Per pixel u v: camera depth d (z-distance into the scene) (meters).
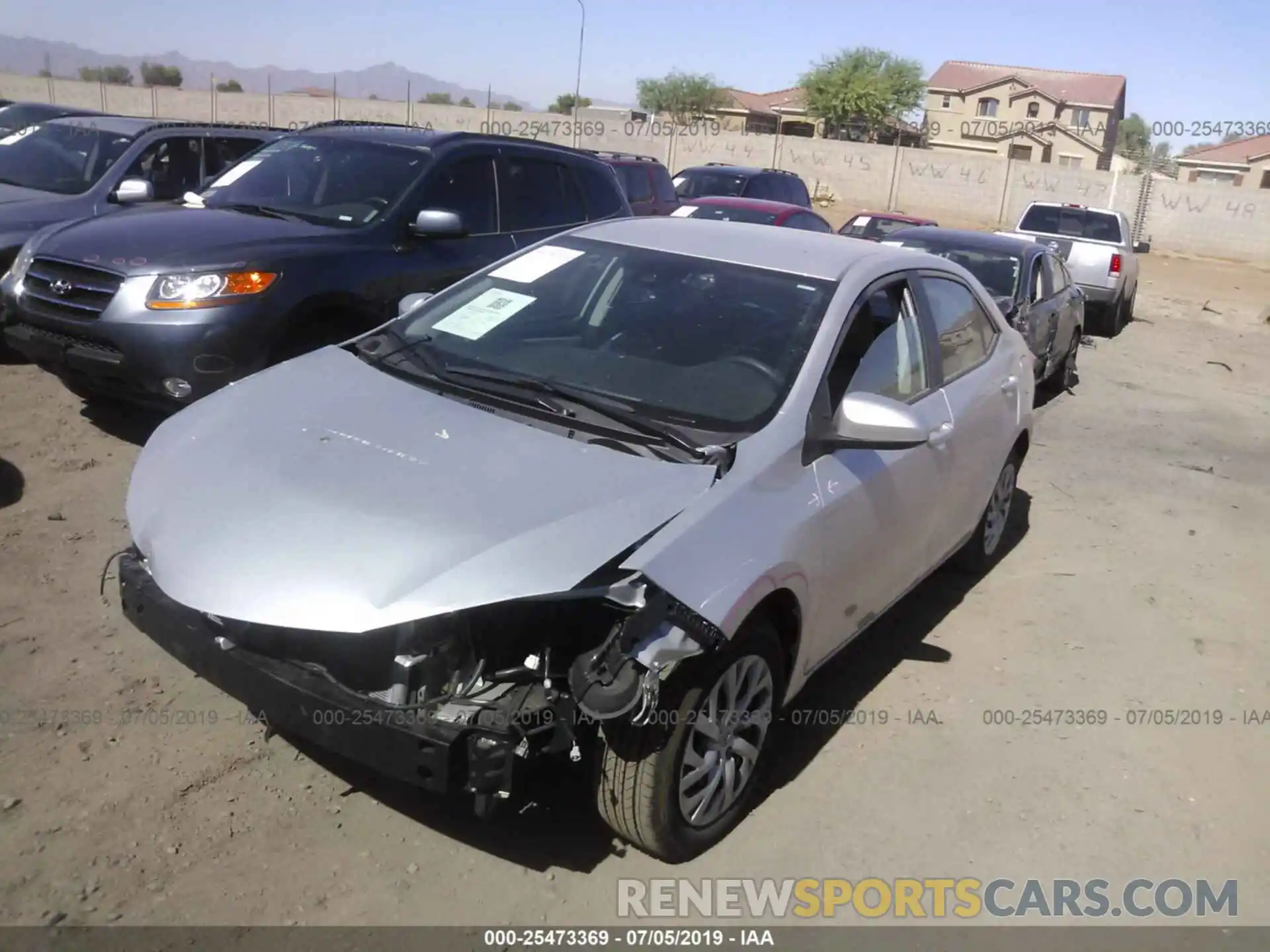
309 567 2.93
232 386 4.03
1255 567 6.45
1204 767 4.22
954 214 36.41
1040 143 54.31
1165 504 7.52
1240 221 32.47
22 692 3.85
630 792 3.11
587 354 3.94
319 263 6.12
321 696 2.92
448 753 2.79
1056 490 7.64
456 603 2.81
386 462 3.29
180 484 3.34
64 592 4.58
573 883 3.23
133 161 8.96
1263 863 3.67
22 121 13.48
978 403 4.97
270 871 3.14
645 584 2.92
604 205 8.27
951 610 5.46
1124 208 34.00
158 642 3.24
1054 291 10.11
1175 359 13.99
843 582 3.83
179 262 5.76
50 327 5.98
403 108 37.09
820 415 3.68
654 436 3.43
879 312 4.28
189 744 3.66
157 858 3.14
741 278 4.18
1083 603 5.69
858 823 3.68
